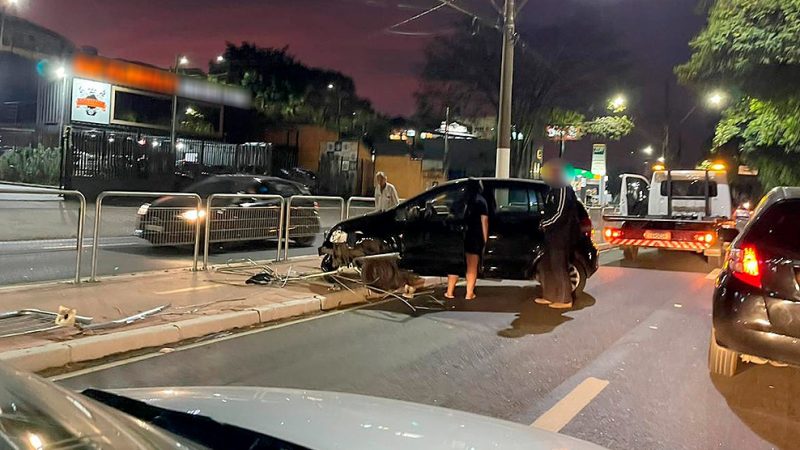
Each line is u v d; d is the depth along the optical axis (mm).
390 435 2445
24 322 6859
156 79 32844
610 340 7656
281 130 44094
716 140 21797
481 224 9586
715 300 5777
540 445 2488
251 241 11922
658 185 18875
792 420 5145
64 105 31594
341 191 39188
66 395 1897
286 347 6980
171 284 9469
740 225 16812
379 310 9086
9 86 37562
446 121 36312
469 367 6441
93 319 7109
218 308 8023
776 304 5348
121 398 2695
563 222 9305
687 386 5953
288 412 2662
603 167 28625
